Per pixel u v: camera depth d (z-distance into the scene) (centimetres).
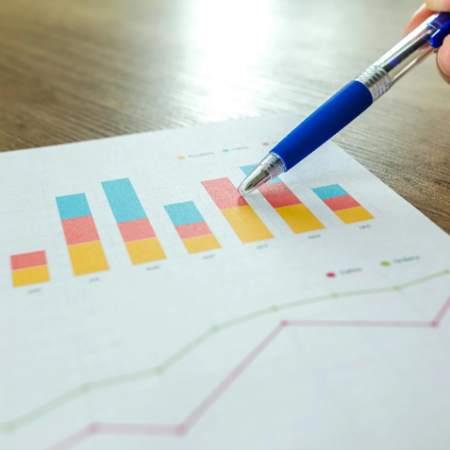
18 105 65
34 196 45
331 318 31
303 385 27
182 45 88
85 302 33
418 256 37
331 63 80
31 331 30
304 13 108
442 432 25
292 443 24
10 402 26
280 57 82
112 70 77
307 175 48
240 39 91
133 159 51
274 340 30
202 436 25
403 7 111
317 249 37
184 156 52
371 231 40
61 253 37
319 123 46
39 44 89
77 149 53
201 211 42
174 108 64
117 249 38
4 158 51
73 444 24
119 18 104
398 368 28
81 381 27
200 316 31
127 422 25
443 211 43
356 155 53
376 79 49
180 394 27
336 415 26
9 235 39
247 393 27
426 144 55
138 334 30
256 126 58
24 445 24
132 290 34
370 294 33
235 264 36
